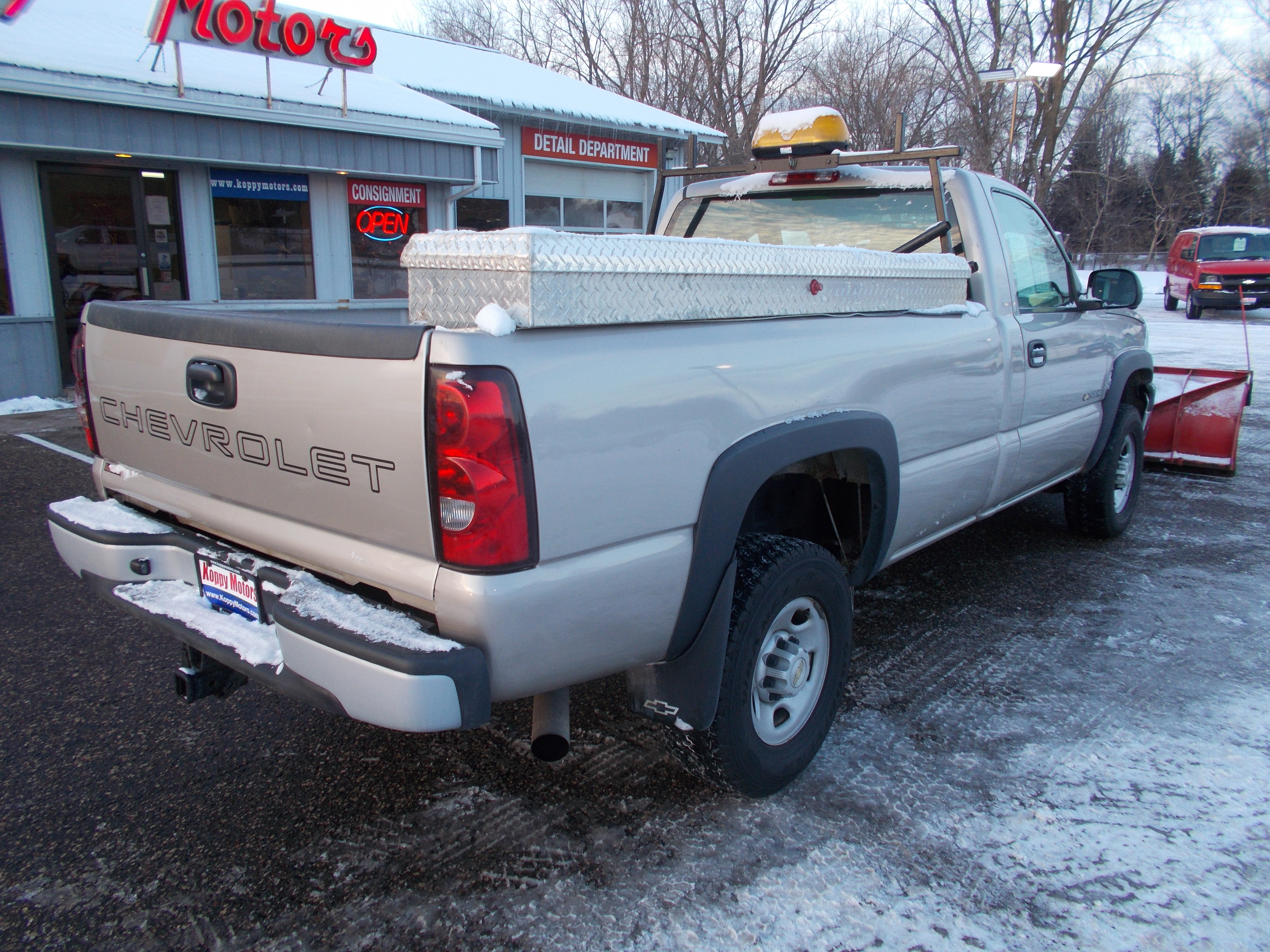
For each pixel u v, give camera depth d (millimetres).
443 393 1739
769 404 2359
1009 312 3695
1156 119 41875
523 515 1792
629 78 29062
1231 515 5742
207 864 2299
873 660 3537
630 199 16812
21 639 3645
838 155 3869
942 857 2334
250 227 10375
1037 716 3092
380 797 2602
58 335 9180
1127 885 2230
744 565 2430
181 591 2475
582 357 1894
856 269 2746
